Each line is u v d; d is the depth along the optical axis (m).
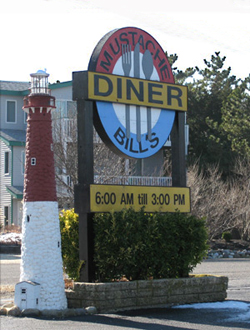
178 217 13.90
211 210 32.03
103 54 13.70
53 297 11.88
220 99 52.03
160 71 14.91
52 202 12.12
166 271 13.52
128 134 13.94
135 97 13.97
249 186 34.97
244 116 46.50
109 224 12.87
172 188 14.48
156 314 12.07
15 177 36.47
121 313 12.12
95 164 28.33
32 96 12.15
